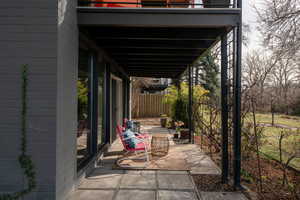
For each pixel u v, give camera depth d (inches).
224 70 144.2
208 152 227.3
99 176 156.0
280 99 310.5
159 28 148.2
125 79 374.9
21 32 107.3
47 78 107.5
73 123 129.3
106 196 124.2
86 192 129.4
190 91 282.7
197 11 131.5
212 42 172.6
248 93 188.9
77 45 134.8
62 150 113.7
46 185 106.8
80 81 154.2
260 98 217.6
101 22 132.6
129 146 190.2
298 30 194.4
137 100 611.2
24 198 106.8
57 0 107.6
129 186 138.5
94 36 159.5
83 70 160.7
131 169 171.0
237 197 124.5
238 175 134.3
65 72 116.7
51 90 107.5
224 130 143.8
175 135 312.7
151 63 264.2
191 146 257.3
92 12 132.8
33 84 107.4
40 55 107.3
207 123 246.5
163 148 232.2
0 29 107.2
